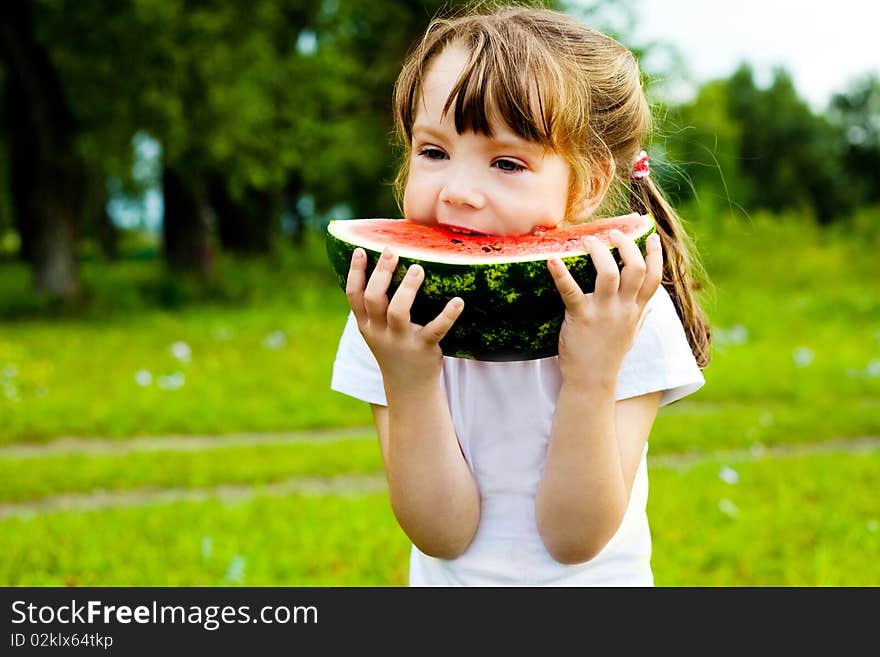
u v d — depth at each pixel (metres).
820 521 5.36
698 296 2.81
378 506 5.73
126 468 6.74
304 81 20.80
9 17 17.11
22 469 6.71
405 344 1.85
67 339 13.99
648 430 2.14
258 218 28.23
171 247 21.56
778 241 28.95
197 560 4.73
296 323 16.69
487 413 2.13
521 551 2.11
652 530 5.21
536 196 1.93
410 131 2.17
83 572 4.59
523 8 2.30
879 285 23.33
